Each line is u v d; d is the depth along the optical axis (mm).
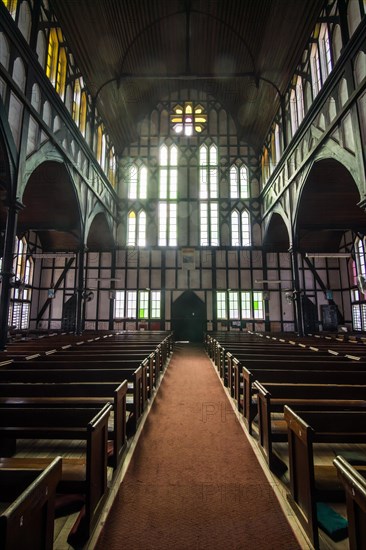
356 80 8289
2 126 7352
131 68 15758
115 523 2740
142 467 3711
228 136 20484
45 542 1836
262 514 2871
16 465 2811
